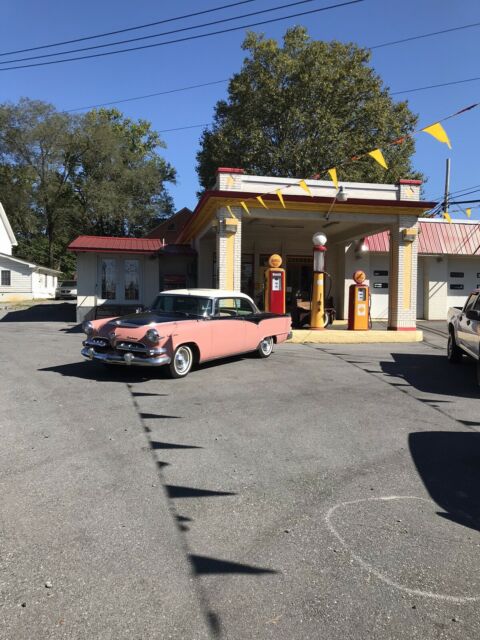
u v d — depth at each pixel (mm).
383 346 13539
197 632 2479
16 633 2451
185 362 8578
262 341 10578
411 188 15117
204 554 3168
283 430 5742
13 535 3371
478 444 5398
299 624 2543
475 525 3635
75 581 2871
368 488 4227
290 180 14453
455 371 9781
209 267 18906
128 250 18297
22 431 5547
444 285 20531
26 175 45438
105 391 7457
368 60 27781
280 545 3291
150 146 54594
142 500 3910
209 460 4773
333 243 20375
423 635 2480
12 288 36469
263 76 27281
